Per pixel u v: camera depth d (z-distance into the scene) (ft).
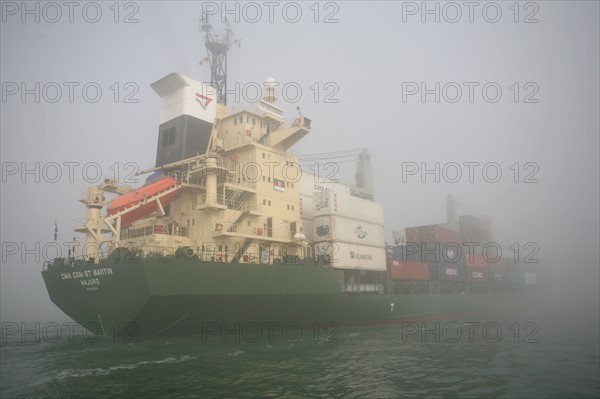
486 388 49.24
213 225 85.76
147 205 85.30
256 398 45.65
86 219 81.51
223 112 105.29
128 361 61.31
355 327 104.06
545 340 85.92
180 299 68.80
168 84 97.40
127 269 66.74
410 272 124.47
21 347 73.15
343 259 101.50
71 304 80.38
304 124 101.24
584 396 45.65
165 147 96.84
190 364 60.13
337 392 48.01
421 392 47.96
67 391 47.52
